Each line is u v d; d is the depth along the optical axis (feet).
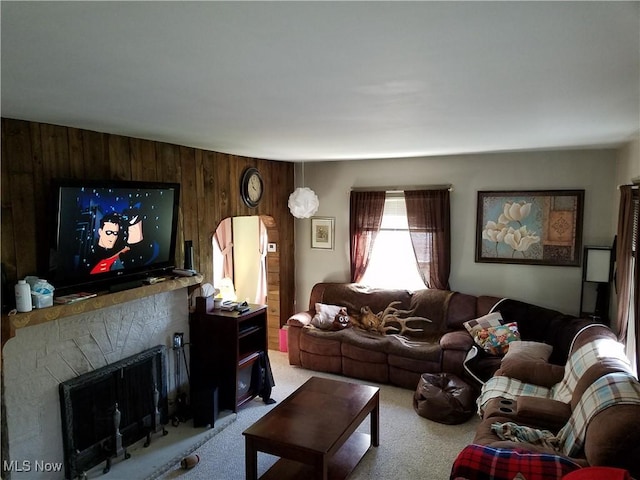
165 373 12.22
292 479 9.56
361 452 10.77
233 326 12.82
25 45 4.57
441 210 16.84
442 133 10.85
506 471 6.86
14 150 8.64
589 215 15.19
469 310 15.87
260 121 9.05
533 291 16.02
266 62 5.17
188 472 10.36
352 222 18.35
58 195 8.77
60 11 3.71
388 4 3.61
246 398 13.62
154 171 11.93
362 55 4.93
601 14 3.84
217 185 14.49
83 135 10.00
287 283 19.25
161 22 3.97
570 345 12.50
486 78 5.91
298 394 11.03
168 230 11.85
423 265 17.34
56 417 9.46
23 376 8.82
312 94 6.74
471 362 13.70
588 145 13.65
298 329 16.67
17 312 8.11
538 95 6.89
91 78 5.83
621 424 6.71
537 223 15.75
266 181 17.33
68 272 9.29
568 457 7.56
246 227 21.24
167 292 12.39
